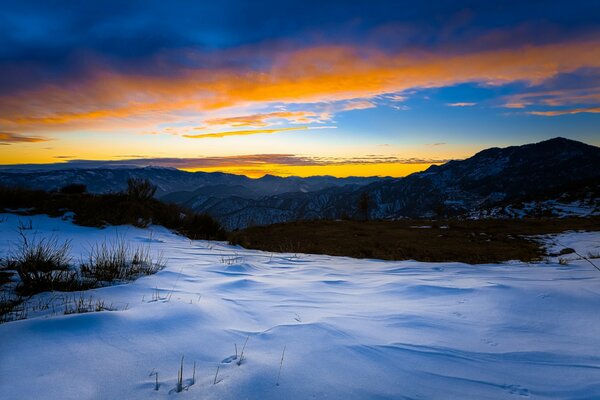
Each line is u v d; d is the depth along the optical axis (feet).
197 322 9.84
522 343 8.96
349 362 7.67
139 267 18.40
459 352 8.44
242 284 15.66
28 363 6.96
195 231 42.29
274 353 8.04
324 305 12.67
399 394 6.49
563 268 21.08
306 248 40.81
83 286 14.19
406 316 11.14
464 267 23.26
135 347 8.04
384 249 44.37
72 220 34.35
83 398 5.98
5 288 13.44
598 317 10.49
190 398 6.10
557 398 6.45
